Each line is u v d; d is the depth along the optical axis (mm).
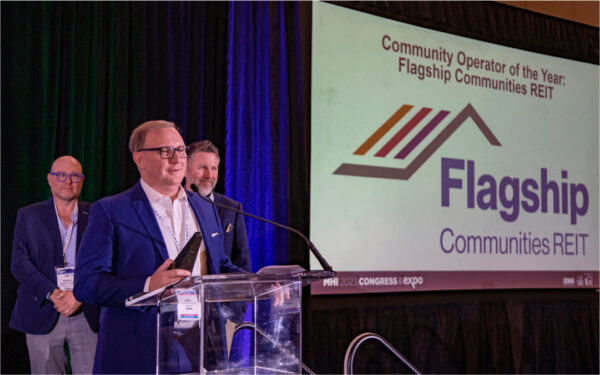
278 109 3453
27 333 2543
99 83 2914
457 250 3891
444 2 4047
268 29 3447
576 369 4324
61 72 2855
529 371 4152
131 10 3041
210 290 1401
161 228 2053
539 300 4250
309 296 3441
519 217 4160
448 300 3902
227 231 2869
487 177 4078
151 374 1728
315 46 3541
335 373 3475
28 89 2736
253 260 3266
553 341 4266
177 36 3143
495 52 4234
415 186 3797
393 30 3838
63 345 2594
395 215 3699
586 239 4434
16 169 2674
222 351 1397
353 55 3670
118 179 2912
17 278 2551
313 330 3443
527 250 4164
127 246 1888
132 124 2982
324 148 3512
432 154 3885
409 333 3734
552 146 4383
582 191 4473
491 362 4000
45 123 2760
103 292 1677
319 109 3520
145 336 1745
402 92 3824
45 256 2592
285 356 1526
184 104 3133
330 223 3480
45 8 2811
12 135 2684
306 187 3516
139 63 3016
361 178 3609
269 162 3363
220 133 3252
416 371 2180
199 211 2139
